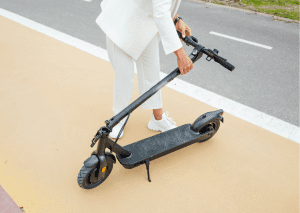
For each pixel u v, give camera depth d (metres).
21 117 2.77
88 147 2.44
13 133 2.55
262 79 3.92
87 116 2.84
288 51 5.00
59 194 2.00
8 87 3.27
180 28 2.02
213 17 6.88
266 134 2.67
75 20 6.29
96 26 5.91
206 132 2.39
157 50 2.19
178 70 1.87
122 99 2.33
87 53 4.37
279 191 2.09
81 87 3.35
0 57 4.04
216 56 1.87
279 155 2.42
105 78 3.60
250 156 2.39
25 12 6.75
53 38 4.98
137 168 2.25
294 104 3.32
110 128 1.71
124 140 2.54
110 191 2.04
